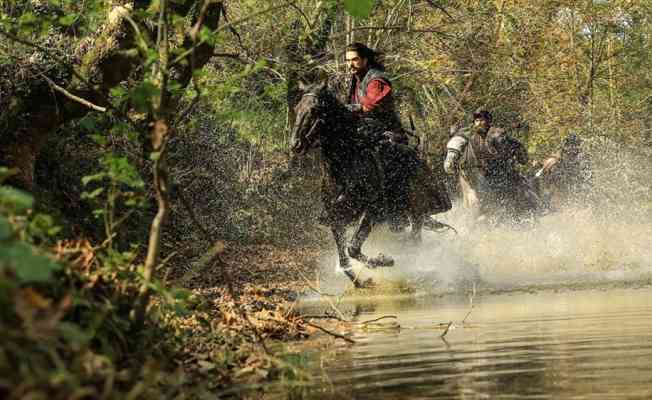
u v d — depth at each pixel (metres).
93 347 5.04
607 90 48.09
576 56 39.00
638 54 49.22
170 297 5.66
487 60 30.81
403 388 5.34
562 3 37.59
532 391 4.93
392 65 30.14
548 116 37.53
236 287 16.75
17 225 4.43
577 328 7.82
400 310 11.31
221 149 28.42
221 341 7.37
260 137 29.42
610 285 13.18
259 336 6.63
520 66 34.25
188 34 10.85
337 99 15.05
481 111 21.03
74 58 13.29
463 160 20.92
